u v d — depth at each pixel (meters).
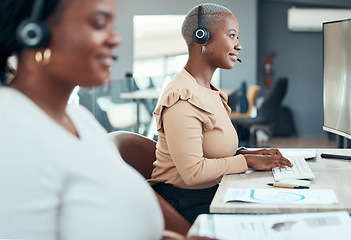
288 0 9.33
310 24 9.28
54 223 0.75
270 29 9.60
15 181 0.69
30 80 0.79
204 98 1.99
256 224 1.16
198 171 1.86
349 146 2.98
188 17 2.07
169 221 1.64
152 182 2.09
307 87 9.62
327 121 2.41
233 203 1.44
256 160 1.91
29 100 0.76
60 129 0.77
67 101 0.84
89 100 3.71
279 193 1.53
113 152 0.98
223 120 2.03
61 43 0.76
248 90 8.22
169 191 2.03
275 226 1.15
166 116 1.92
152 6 8.84
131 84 3.93
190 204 1.98
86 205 0.79
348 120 2.14
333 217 1.19
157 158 2.09
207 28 2.02
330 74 2.34
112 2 0.80
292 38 9.58
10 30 0.77
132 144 2.12
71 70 0.78
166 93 2.00
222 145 2.01
